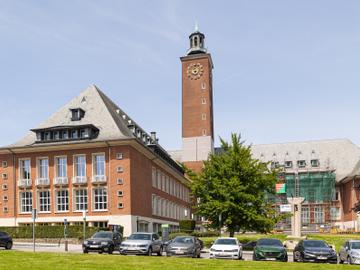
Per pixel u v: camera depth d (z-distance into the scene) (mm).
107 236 31547
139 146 56031
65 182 54812
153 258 23297
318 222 96750
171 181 78562
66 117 59375
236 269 18594
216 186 43281
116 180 53250
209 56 96625
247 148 45469
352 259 25609
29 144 57688
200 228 73750
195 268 18641
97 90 62688
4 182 57188
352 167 100250
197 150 93750
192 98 95938
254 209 42938
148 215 60188
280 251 26188
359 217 83812
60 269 17547
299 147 108312
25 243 45875
